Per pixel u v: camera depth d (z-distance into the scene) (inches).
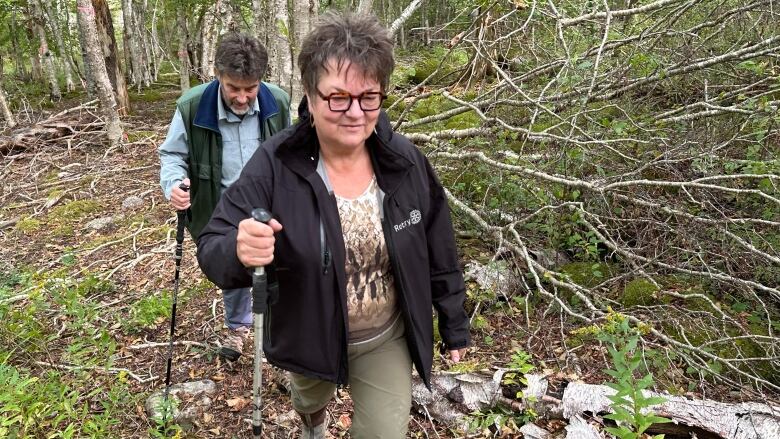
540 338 135.7
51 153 343.9
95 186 282.8
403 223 71.8
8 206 265.6
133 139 363.6
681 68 161.8
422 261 74.7
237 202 66.8
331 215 67.2
